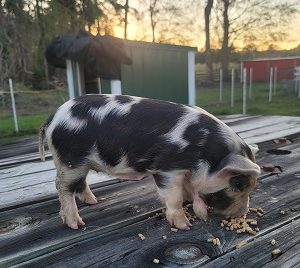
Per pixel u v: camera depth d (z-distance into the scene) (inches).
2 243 19.2
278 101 115.7
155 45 71.5
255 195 24.5
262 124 54.9
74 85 69.0
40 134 21.9
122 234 19.8
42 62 120.4
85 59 57.0
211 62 228.1
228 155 18.9
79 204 23.9
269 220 20.8
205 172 19.0
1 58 101.3
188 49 77.0
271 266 16.4
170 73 75.5
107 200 24.6
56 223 21.4
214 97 141.4
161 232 19.9
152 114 19.5
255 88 183.8
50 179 30.2
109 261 17.2
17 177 31.1
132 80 69.2
